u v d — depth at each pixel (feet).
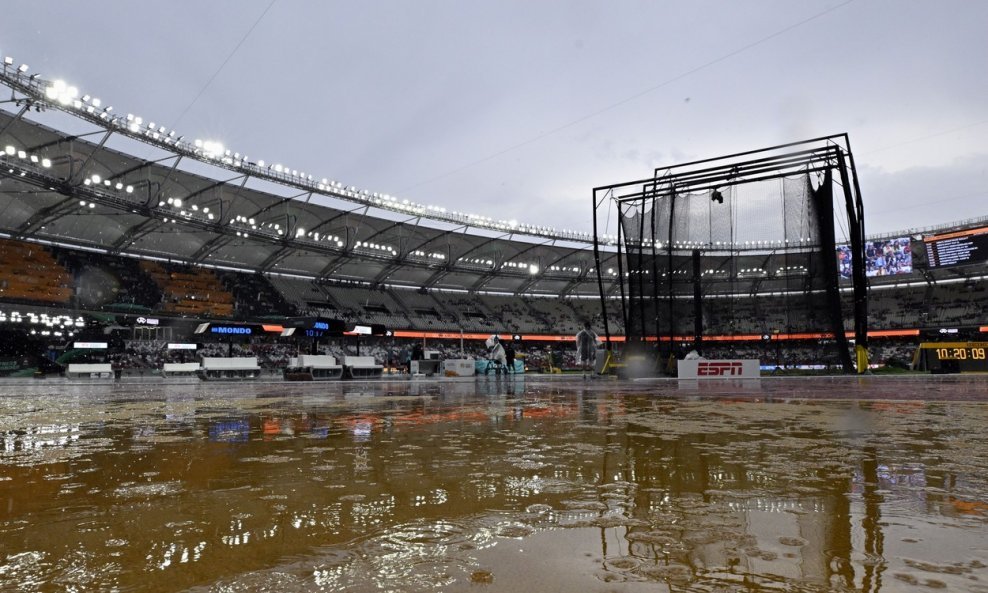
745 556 5.93
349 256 174.40
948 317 184.03
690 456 12.67
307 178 142.51
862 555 5.92
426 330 197.26
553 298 246.88
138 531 7.12
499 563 5.80
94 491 9.50
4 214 121.49
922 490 9.10
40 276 132.16
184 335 152.76
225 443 15.76
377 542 6.59
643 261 86.79
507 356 110.32
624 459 12.34
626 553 6.08
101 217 134.21
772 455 12.74
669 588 5.02
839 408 27.14
